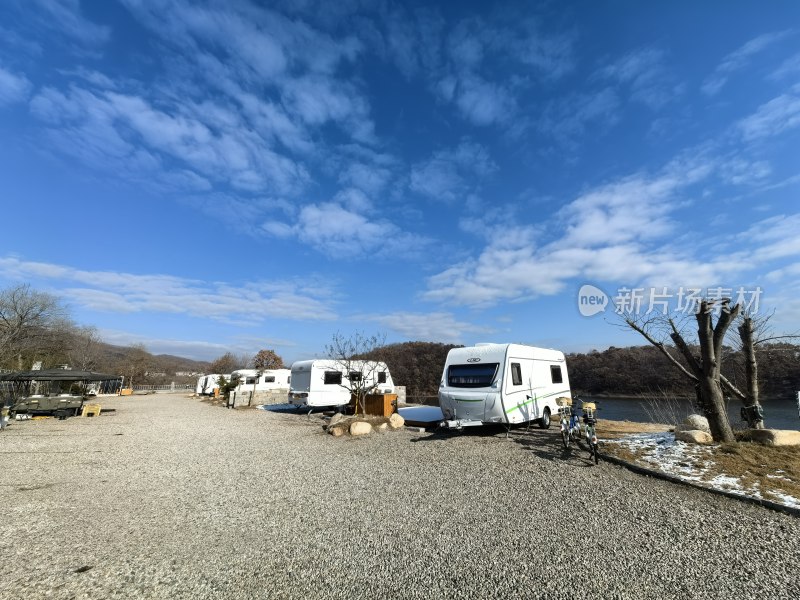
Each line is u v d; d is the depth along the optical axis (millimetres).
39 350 36312
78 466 8719
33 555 4316
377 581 3674
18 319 32562
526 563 3920
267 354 53500
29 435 13719
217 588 3605
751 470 6195
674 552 4055
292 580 3729
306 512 5570
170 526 5141
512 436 10750
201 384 45938
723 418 7703
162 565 4070
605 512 5180
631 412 14570
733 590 3379
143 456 9797
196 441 12008
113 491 6766
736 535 4395
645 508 5258
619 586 3469
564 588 3459
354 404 16438
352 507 5727
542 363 12703
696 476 6238
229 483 7160
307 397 18391
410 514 5375
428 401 28953
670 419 11547
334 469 7984
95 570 3969
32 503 6141
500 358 11062
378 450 9688
